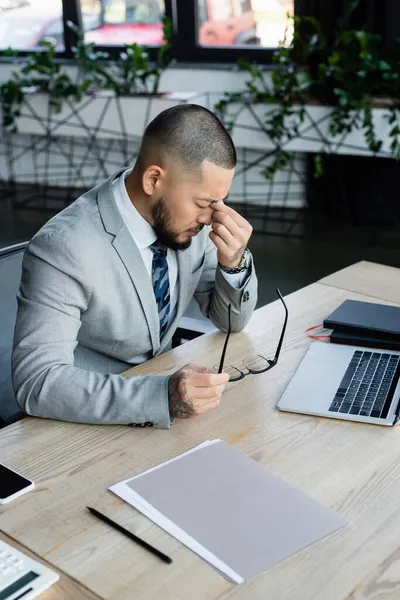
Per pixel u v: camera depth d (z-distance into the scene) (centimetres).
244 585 99
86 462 127
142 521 112
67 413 139
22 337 147
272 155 529
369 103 448
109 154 596
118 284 159
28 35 607
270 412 142
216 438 134
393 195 495
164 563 103
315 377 154
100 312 160
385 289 202
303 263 433
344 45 470
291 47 496
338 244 463
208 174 149
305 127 477
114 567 103
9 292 176
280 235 484
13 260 179
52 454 129
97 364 170
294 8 500
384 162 490
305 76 478
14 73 569
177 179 150
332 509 115
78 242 153
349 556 105
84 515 114
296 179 528
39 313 148
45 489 120
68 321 151
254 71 494
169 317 176
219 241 165
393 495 118
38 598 97
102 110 537
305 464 126
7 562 101
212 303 179
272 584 99
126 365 174
